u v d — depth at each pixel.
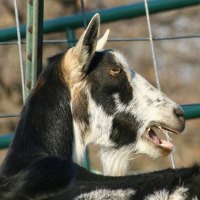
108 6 24.06
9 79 21.61
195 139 24.16
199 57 25.75
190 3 12.38
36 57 11.07
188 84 25.53
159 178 8.66
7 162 9.34
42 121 10.02
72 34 12.42
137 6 12.41
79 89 10.34
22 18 22.14
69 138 10.18
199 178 8.64
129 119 10.48
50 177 8.69
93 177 8.98
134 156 10.62
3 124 21.44
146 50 24.89
